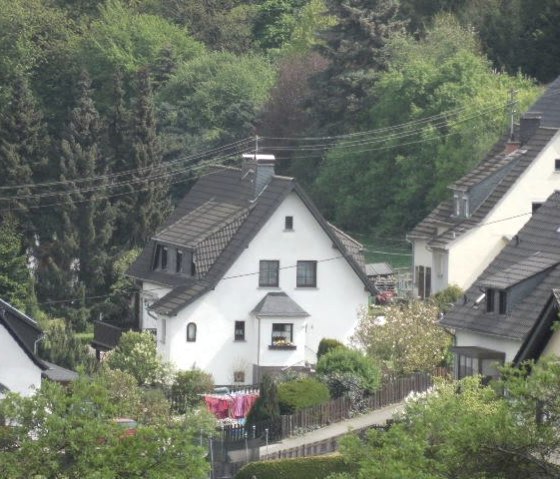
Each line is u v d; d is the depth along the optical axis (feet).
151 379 512.22
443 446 233.76
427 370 474.90
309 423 434.71
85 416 269.85
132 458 263.29
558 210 429.79
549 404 231.09
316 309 568.41
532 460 229.66
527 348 338.54
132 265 615.57
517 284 402.93
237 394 499.51
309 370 531.91
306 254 567.59
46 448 264.31
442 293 536.83
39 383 416.46
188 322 558.15
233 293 561.84
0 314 412.77
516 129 619.26
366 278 572.92
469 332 412.98
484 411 280.51
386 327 484.33
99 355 604.49
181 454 266.98
